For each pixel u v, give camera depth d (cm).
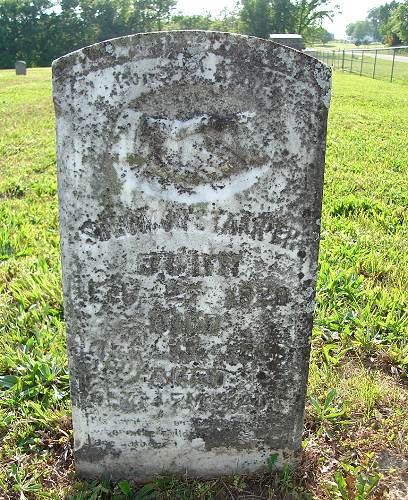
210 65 86
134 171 90
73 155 89
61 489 107
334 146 412
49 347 146
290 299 99
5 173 327
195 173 91
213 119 88
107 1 2488
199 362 102
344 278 181
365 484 107
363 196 280
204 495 106
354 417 126
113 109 87
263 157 91
